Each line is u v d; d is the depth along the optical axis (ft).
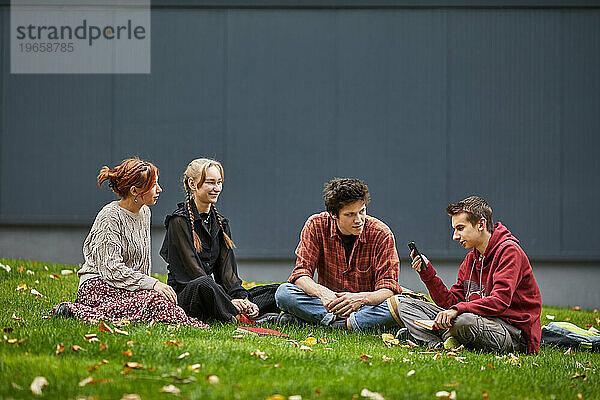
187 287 34.06
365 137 68.23
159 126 68.49
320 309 35.12
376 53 68.39
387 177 68.13
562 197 68.08
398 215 68.03
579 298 68.08
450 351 29.96
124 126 68.49
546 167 68.18
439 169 68.13
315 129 68.39
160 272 67.77
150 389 21.09
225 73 68.49
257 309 34.83
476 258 32.94
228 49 68.49
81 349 24.59
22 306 37.17
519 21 68.28
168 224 35.91
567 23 68.28
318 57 68.44
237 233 68.08
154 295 31.96
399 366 25.86
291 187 68.23
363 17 68.39
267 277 68.08
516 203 68.18
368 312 34.19
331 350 27.96
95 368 22.68
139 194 33.42
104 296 32.32
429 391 22.68
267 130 68.44
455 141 68.18
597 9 68.08
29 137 68.54
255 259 68.08
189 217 35.76
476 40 68.33
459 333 30.19
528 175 68.18
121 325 30.07
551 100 68.28
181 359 24.41
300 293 35.22
